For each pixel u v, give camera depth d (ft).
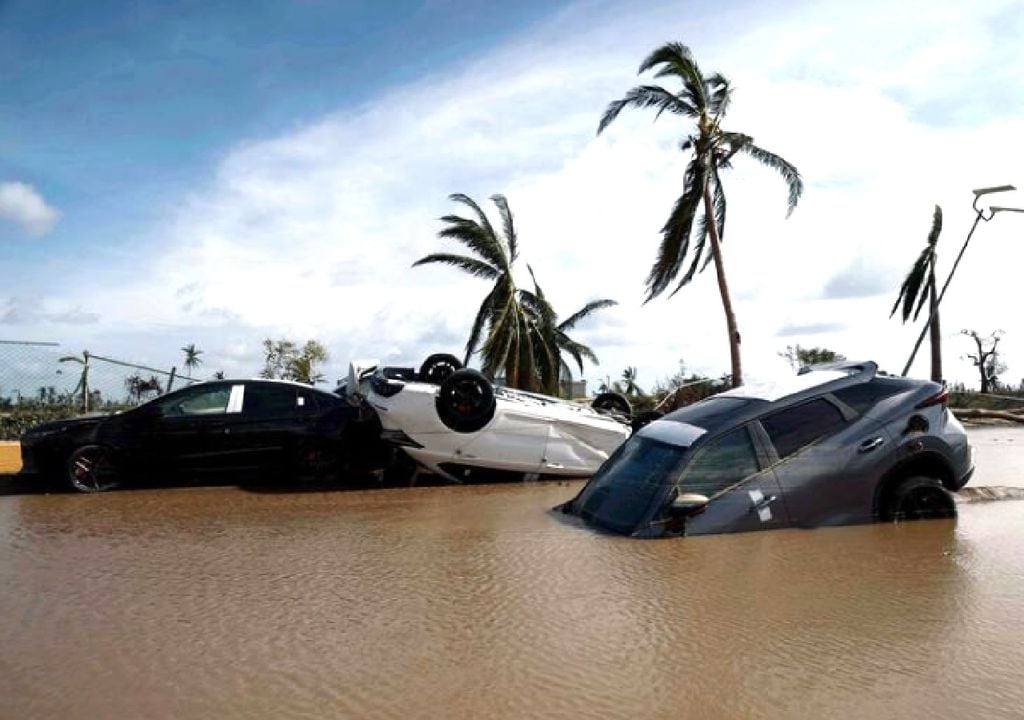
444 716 10.93
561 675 12.21
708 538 20.58
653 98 78.74
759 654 12.90
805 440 22.31
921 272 102.58
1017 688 11.59
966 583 16.69
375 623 14.70
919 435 23.06
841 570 17.63
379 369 40.27
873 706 11.07
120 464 35.19
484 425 36.06
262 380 37.58
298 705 11.30
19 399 49.90
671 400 83.71
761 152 77.25
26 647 13.80
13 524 26.45
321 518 27.04
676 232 81.66
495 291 86.74
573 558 19.02
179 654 13.30
